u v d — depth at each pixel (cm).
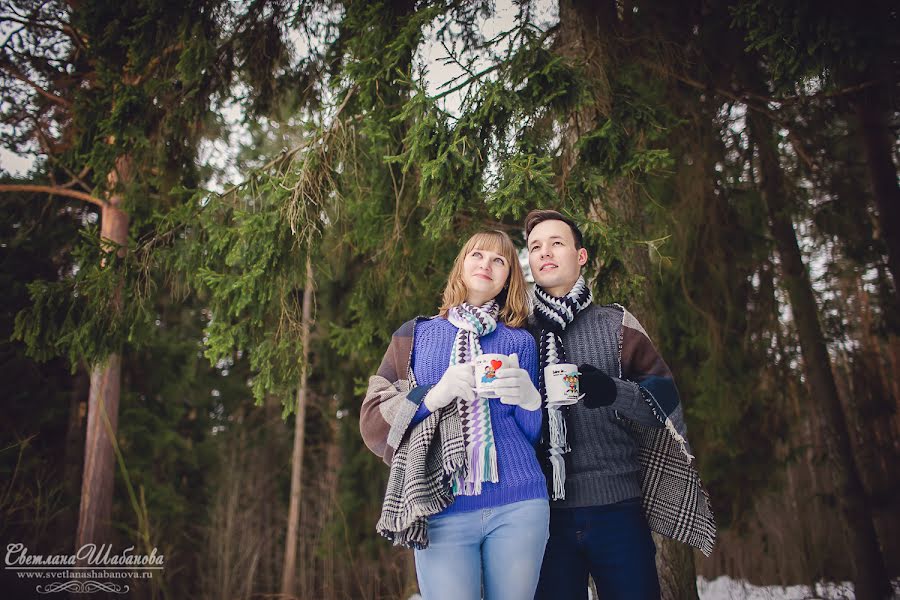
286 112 462
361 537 876
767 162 537
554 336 203
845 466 532
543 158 272
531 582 164
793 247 559
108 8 427
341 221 417
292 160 359
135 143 418
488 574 167
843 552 674
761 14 284
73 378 768
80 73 597
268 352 361
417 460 164
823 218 564
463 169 294
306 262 361
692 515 194
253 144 565
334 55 423
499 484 167
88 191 700
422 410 169
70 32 600
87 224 393
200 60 391
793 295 560
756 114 488
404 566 761
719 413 589
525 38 310
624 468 194
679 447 192
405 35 320
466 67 320
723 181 536
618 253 289
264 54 423
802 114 486
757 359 596
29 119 636
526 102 303
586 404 178
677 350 609
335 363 945
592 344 203
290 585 823
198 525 903
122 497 802
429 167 286
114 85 427
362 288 439
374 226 415
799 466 746
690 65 398
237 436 1077
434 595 163
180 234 406
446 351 184
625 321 207
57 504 689
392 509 163
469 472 166
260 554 842
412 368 188
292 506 909
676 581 320
